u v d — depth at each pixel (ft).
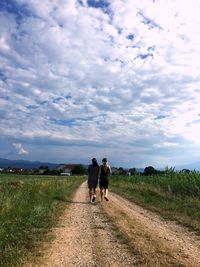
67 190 105.19
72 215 50.85
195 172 86.53
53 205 59.36
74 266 25.58
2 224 36.99
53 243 32.81
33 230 38.19
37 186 84.69
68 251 29.96
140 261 26.32
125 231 38.11
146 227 41.65
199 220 46.85
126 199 81.10
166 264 25.54
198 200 68.49
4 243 30.68
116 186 140.15
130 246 31.14
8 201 48.78
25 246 31.09
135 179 143.95
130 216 50.70
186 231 40.16
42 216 46.75
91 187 71.00
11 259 25.95
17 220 40.93
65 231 38.68
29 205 52.95
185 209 57.11
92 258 27.73
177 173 98.84
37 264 25.88
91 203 68.85
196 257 28.40
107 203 69.67
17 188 73.72
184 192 82.17
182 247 31.89
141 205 67.51
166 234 37.81
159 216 51.85
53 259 27.43
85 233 37.63
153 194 87.81
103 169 72.33
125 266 25.32
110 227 41.22
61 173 469.16
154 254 28.40
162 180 102.58
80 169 520.42
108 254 28.78
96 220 46.39
